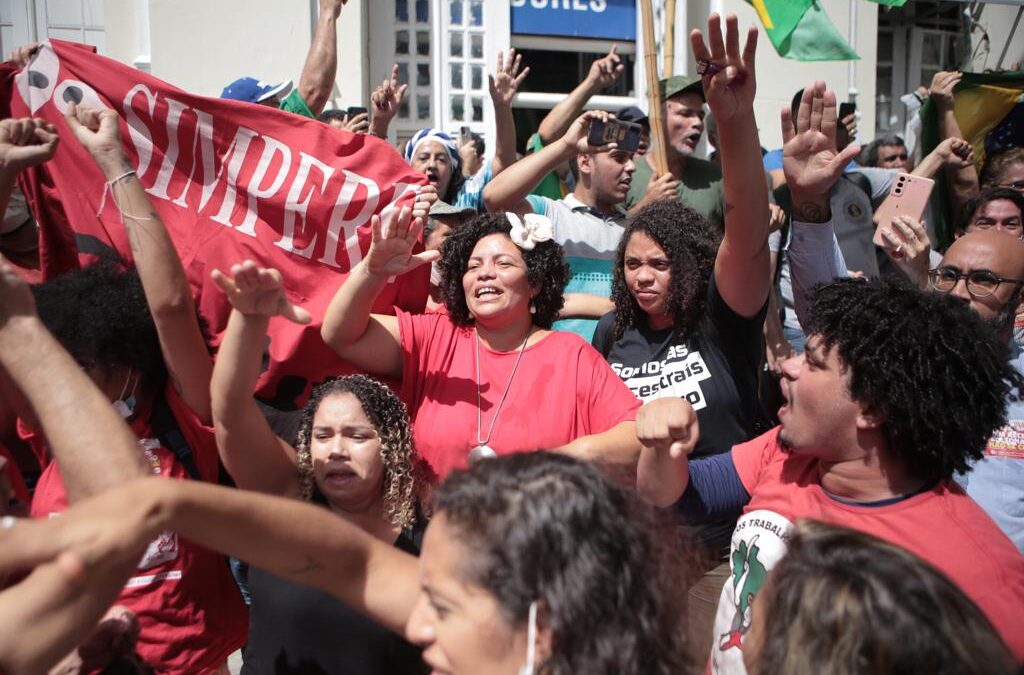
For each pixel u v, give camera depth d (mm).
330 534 1452
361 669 2021
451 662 1253
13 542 1113
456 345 2807
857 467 1893
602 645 1198
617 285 3123
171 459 2348
